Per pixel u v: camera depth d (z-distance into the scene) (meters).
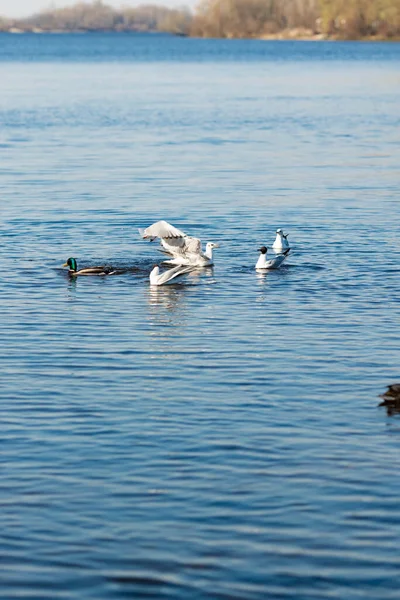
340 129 63.88
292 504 13.79
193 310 23.23
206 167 46.50
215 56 195.00
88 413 16.89
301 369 19.12
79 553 12.66
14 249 29.06
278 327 21.86
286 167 46.56
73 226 32.38
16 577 12.16
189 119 70.19
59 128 64.38
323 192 39.47
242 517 13.46
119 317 22.64
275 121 68.88
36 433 16.05
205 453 15.32
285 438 15.87
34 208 35.56
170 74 131.38
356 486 14.28
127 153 51.69
